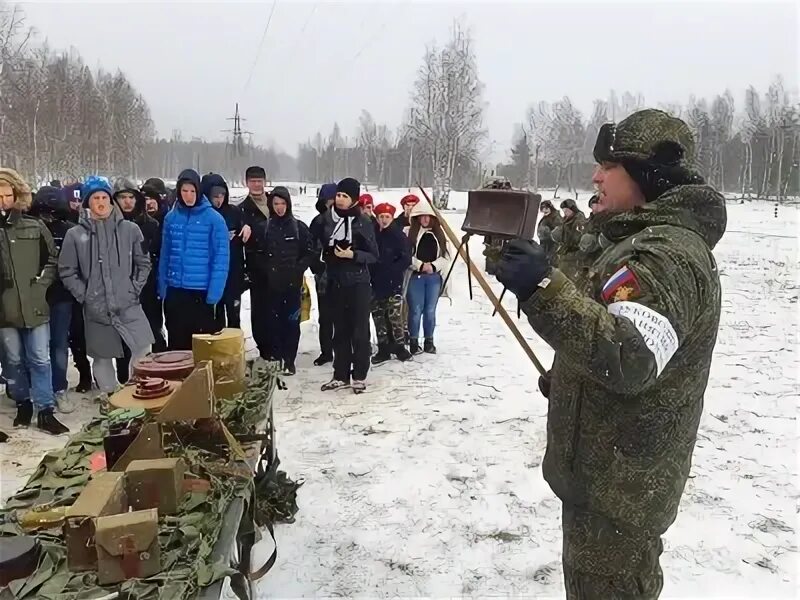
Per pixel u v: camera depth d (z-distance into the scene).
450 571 3.33
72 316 5.86
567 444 1.91
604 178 1.90
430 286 7.53
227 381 3.12
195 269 5.71
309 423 5.32
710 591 3.14
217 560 1.87
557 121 55.16
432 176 37.78
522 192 1.99
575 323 1.56
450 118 37.22
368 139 63.06
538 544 3.57
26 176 35.84
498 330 8.93
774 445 4.80
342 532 3.68
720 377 6.48
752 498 4.02
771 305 10.49
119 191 6.06
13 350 5.00
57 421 5.11
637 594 1.91
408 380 6.54
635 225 1.83
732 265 15.35
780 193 44.09
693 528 3.69
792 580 3.22
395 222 7.35
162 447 2.39
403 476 4.36
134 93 56.31
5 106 34.62
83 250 5.19
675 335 1.61
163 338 6.45
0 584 1.78
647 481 1.82
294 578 3.25
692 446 1.91
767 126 52.91
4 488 4.12
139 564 1.80
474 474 4.39
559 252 2.28
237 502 2.22
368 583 3.23
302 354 7.58
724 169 58.59
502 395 6.05
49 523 2.04
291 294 6.57
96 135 44.97
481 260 13.96
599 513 1.89
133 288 5.31
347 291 5.98
